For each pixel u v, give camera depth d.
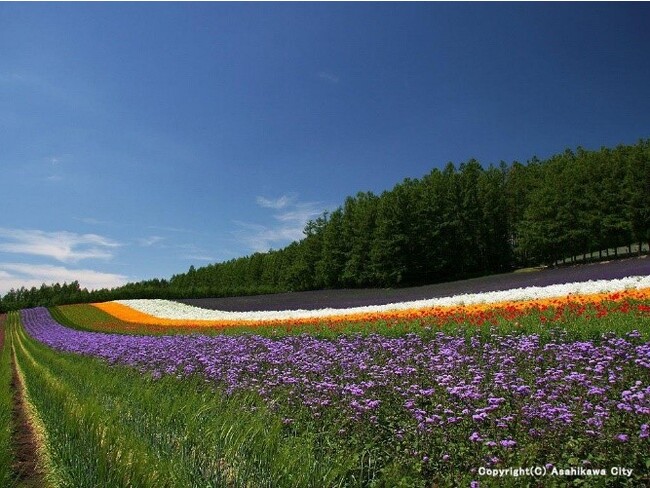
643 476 4.36
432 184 58.41
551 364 7.94
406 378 7.54
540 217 50.75
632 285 16.02
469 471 4.76
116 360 15.27
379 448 5.56
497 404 5.47
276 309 35.62
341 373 8.78
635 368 7.01
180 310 43.31
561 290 17.67
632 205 45.25
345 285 61.22
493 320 12.71
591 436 4.86
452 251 55.78
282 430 6.49
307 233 66.88
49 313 54.19
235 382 9.03
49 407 8.67
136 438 5.51
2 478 5.31
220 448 5.44
